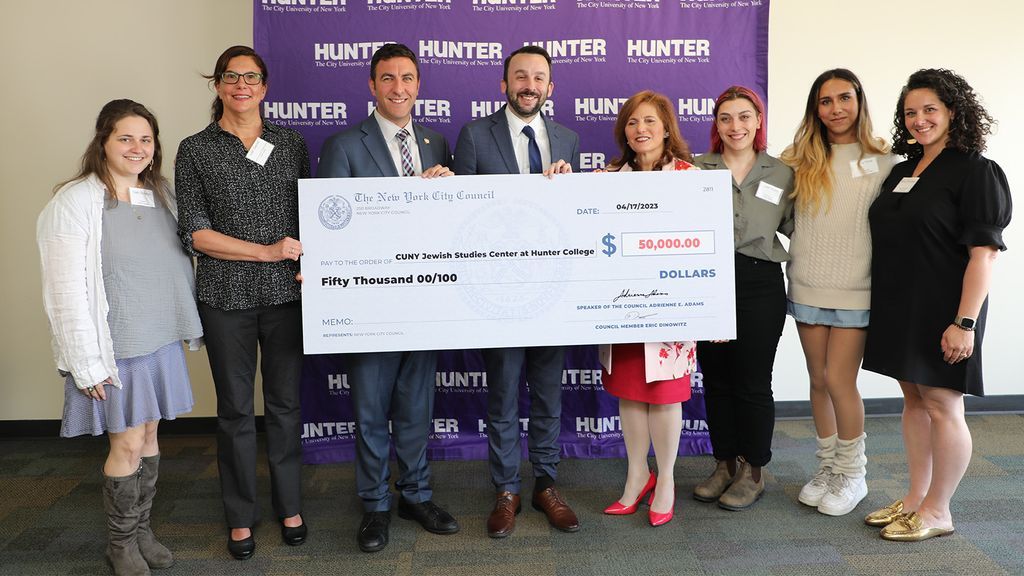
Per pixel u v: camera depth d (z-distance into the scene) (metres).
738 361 2.52
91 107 3.20
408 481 2.48
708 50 2.96
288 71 2.91
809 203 2.43
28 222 3.24
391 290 2.26
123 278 2.00
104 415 2.03
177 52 3.20
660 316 2.32
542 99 2.36
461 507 2.63
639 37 2.95
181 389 2.19
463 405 3.17
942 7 3.34
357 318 2.25
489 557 2.27
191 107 3.22
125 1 3.16
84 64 3.18
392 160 2.32
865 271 2.38
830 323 2.46
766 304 2.46
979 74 3.38
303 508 2.65
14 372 3.33
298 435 2.38
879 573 2.13
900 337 2.23
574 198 2.28
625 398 2.44
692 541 2.35
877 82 3.37
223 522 2.54
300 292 2.27
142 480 2.20
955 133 2.17
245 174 2.16
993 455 3.05
